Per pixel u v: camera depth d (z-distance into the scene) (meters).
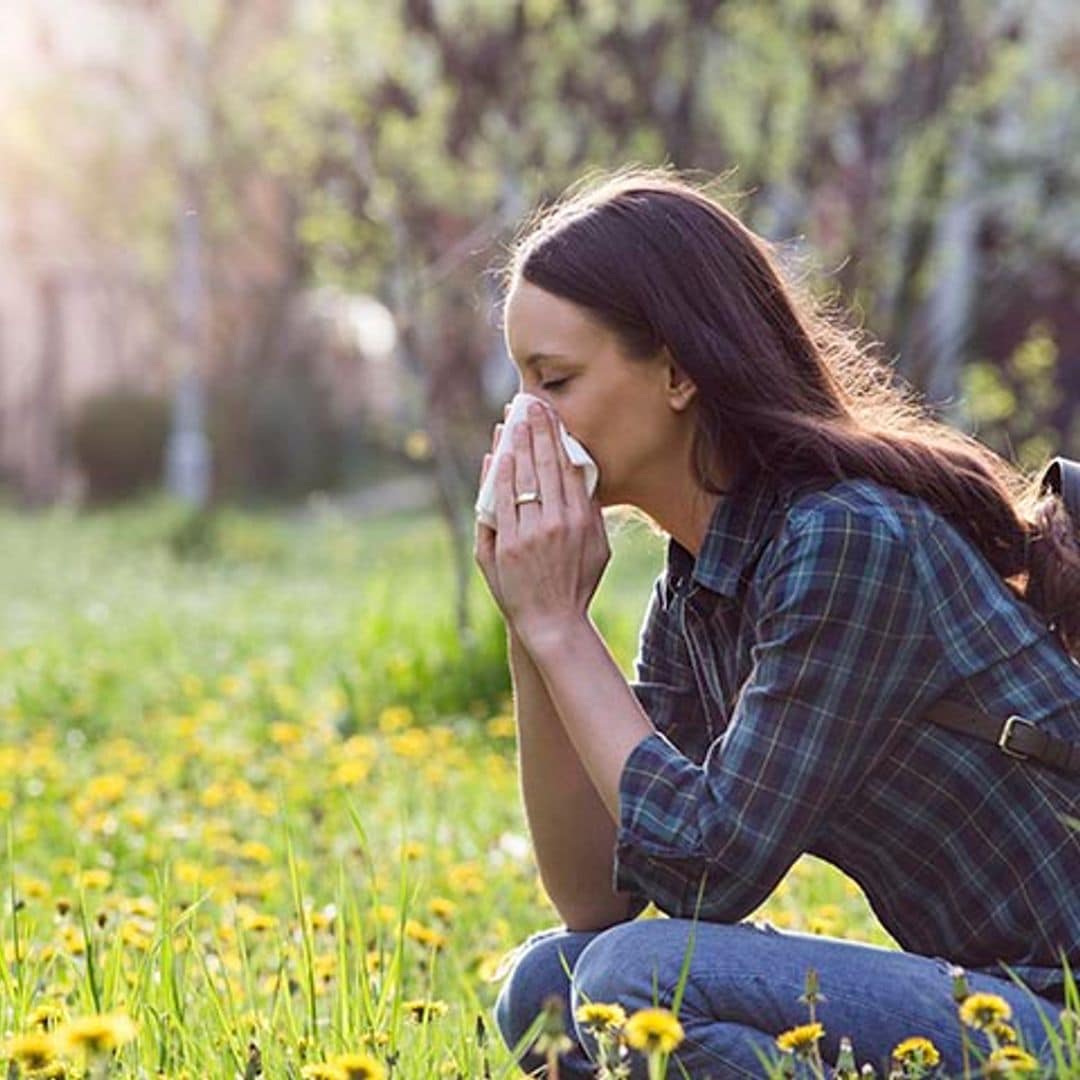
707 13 19.73
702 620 4.20
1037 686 3.86
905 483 3.94
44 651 16.72
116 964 4.86
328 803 9.28
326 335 48.56
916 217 20.66
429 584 20.20
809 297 4.34
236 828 8.49
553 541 4.08
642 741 3.98
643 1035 3.32
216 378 44.38
